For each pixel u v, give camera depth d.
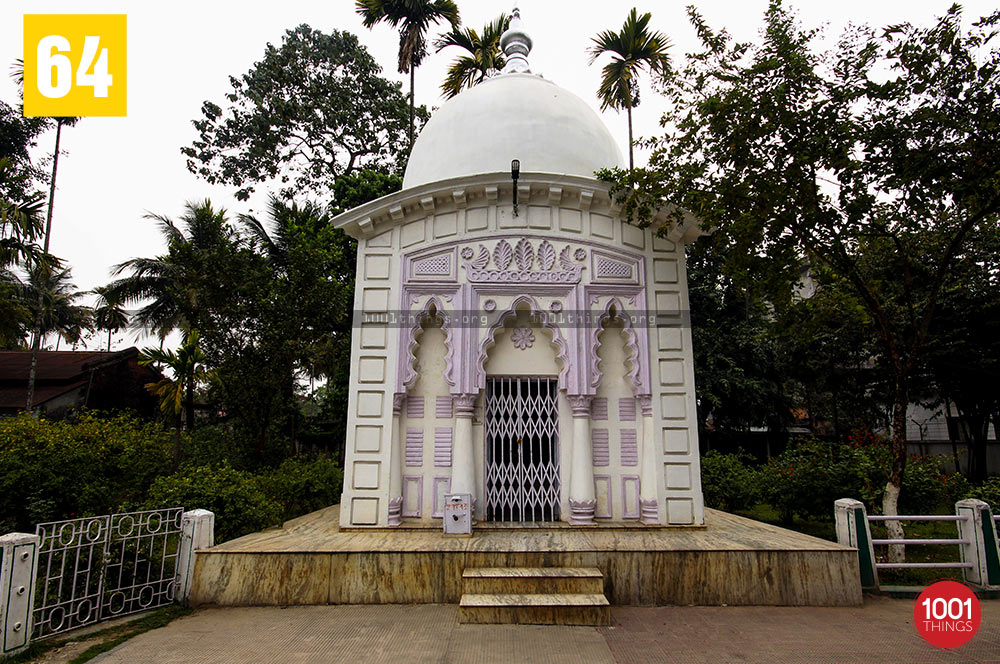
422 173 9.30
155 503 6.86
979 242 13.70
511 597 5.50
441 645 4.75
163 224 19.28
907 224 7.09
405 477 7.73
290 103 19.97
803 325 8.71
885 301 13.85
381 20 19.69
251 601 5.87
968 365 14.70
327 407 20.19
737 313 18.92
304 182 20.81
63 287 30.52
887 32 6.45
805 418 24.05
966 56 6.27
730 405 18.36
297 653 4.56
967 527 6.56
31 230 14.76
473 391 7.71
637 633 5.07
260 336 13.13
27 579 4.48
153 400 21.80
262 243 17.69
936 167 6.34
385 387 7.80
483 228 8.24
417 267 8.16
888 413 17.08
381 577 5.98
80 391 19.92
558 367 8.05
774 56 6.68
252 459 12.61
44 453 8.12
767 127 6.72
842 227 6.98
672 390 7.81
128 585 5.68
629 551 6.05
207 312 13.52
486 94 9.40
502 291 8.03
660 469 7.57
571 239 8.20
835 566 6.06
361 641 4.83
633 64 17.56
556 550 6.09
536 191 8.30
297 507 10.56
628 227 8.31
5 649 4.23
